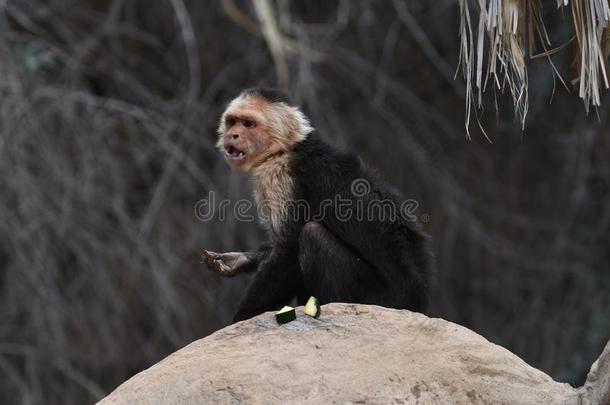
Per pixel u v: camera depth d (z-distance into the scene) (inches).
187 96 1048.2
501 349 365.4
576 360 1069.1
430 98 1139.3
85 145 967.0
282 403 337.4
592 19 412.5
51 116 960.9
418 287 467.8
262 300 480.1
